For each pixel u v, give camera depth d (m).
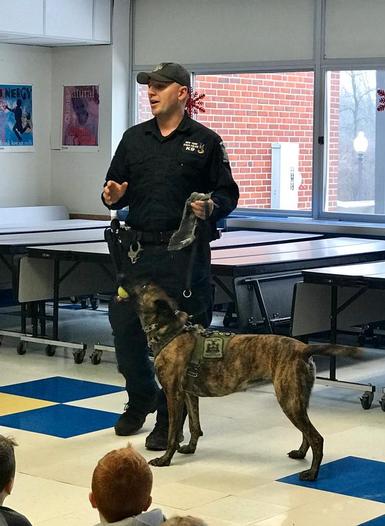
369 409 6.07
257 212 9.86
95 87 10.30
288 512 4.19
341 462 4.93
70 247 7.41
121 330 5.23
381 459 4.99
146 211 5.05
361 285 6.08
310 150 9.48
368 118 9.11
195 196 4.84
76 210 10.59
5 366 7.15
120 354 5.30
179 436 5.00
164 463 4.85
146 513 2.60
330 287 6.57
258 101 9.71
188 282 5.01
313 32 9.23
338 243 8.15
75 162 10.54
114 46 10.17
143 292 4.87
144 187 5.06
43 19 9.51
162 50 10.09
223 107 9.92
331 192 9.38
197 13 9.86
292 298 6.74
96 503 2.70
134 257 5.07
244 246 7.85
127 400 6.18
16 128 10.33
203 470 4.80
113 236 5.14
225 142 9.95
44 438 5.33
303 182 9.55
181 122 5.07
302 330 6.41
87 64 10.34
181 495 4.41
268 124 9.70
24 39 9.81
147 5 10.16
